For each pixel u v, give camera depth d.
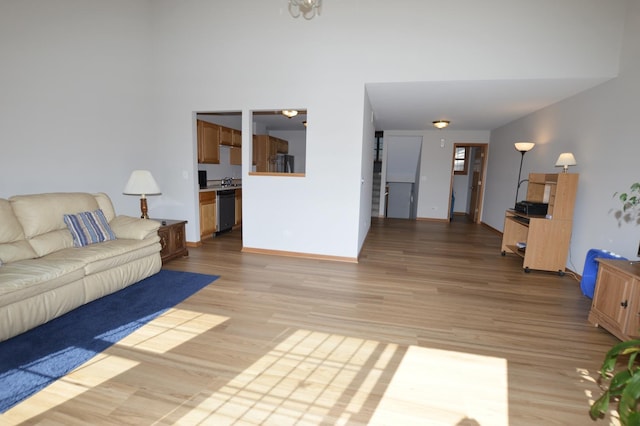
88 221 3.01
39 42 3.11
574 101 3.91
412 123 6.59
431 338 2.23
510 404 1.62
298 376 1.79
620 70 3.13
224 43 4.04
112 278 2.82
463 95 4.11
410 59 3.53
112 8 3.78
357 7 3.61
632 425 1.01
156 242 3.37
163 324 2.33
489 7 3.33
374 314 2.58
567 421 1.51
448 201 7.67
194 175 4.45
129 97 4.07
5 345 2.01
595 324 2.45
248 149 4.17
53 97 3.27
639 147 2.86
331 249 4.07
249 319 2.44
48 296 2.26
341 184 3.92
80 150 3.56
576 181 3.57
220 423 1.45
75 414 1.47
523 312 2.69
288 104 3.94
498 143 6.62
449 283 3.34
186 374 1.78
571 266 3.79
